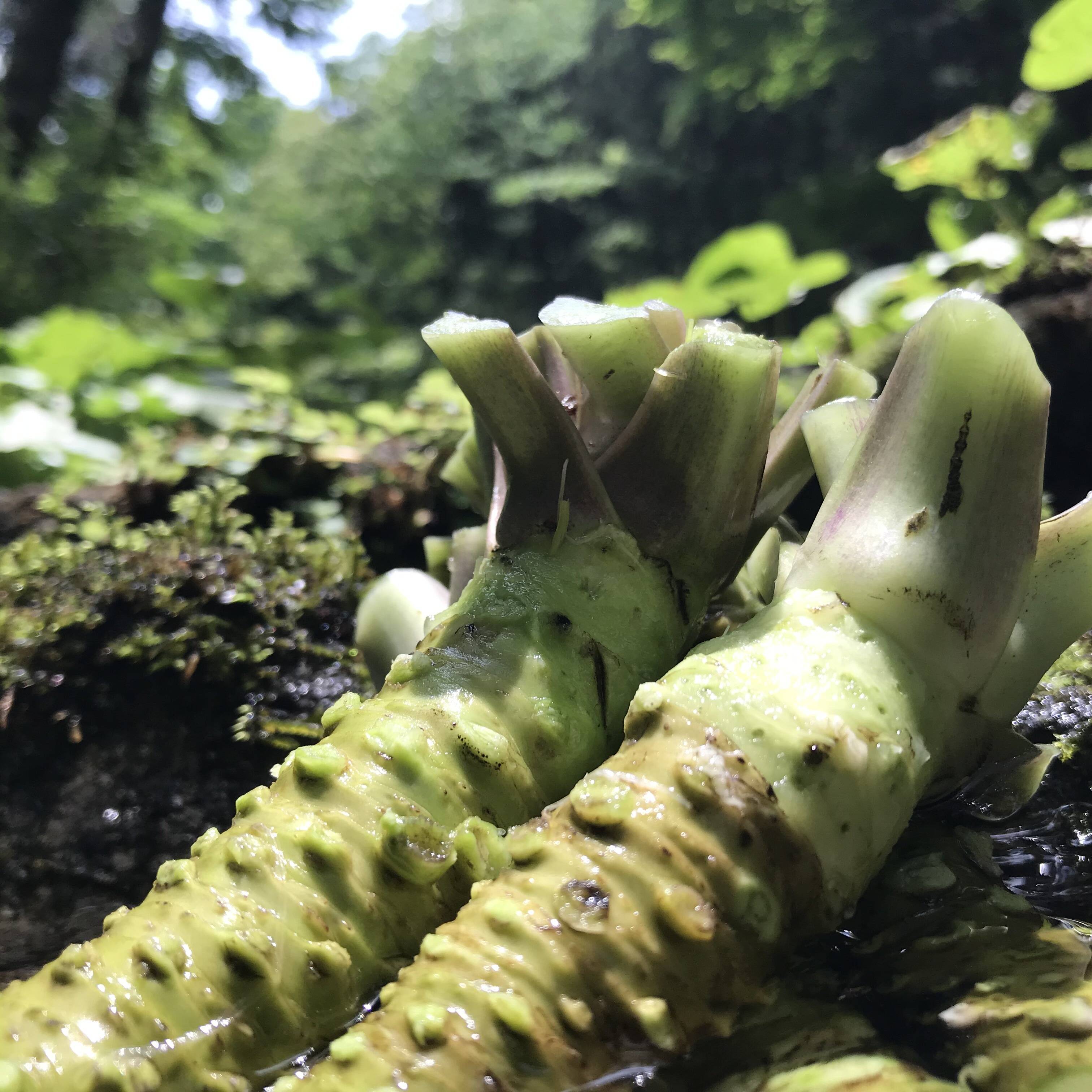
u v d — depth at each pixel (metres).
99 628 0.28
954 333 0.14
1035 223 0.56
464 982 0.13
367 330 1.27
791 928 0.14
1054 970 0.14
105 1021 0.13
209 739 0.26
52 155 1.46
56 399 0.75
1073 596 0.15
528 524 0.17
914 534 0.15
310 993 0.13
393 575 0.21
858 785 0.14
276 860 0.14
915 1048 0.13
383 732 0.14
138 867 0.24
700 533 0.17
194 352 0.86
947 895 0.16
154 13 1.48
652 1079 0.13
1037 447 0.14
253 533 0.33
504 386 0.16
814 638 0.14
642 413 0.17
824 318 0.71
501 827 0.15
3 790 0.26
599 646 0.16
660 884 0.13
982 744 0.16
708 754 0.13
